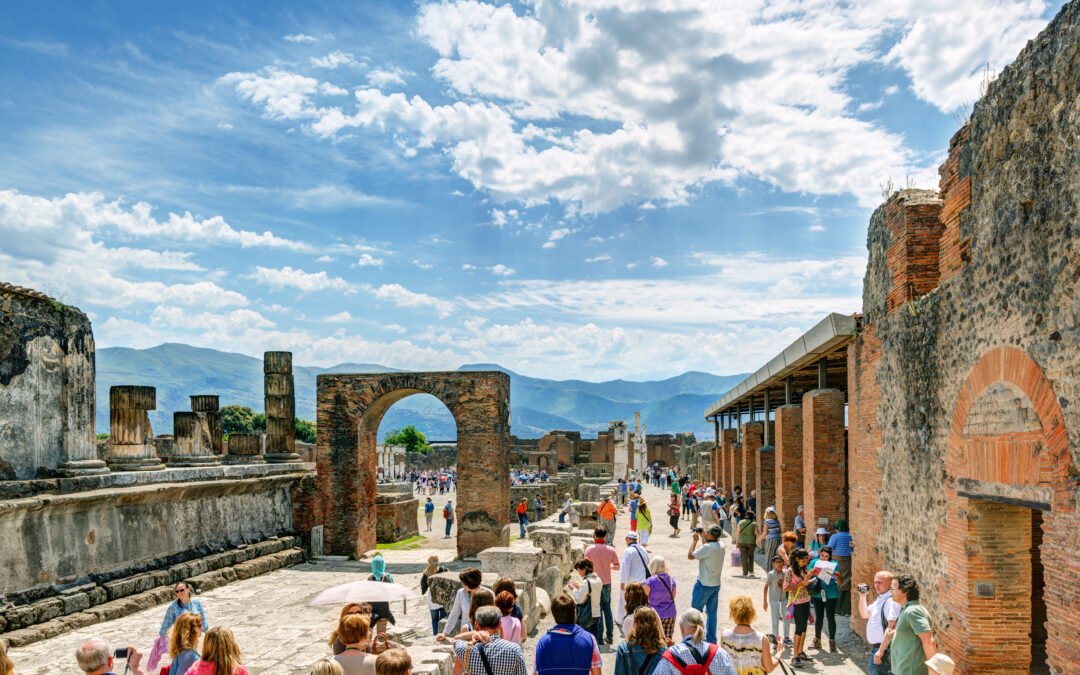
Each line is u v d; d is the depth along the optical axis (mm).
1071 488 7742
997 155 9469
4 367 18719
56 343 20391
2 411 18625
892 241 13656
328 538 29797
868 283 15266
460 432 29281
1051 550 8109
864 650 13805
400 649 7141
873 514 14602
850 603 16719
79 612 18703
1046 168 8266
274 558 27047
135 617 19578
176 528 23359
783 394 33750
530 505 46750
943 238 11445
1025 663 10016
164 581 21906
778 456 23562
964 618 10266
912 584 9805
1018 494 8859
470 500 29094
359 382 29984
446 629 11023
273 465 29453
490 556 15969
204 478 25031
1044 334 8289
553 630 8055
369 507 30938
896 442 13234
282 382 31672
